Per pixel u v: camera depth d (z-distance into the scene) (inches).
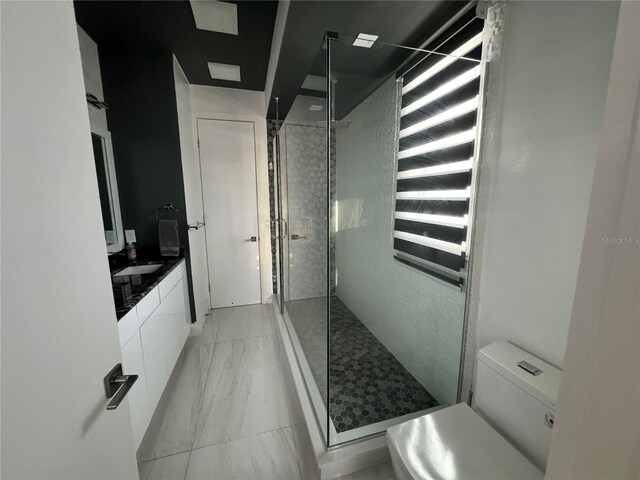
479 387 46.3
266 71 104.8
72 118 21.9
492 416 44.1
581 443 15.9
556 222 39.3
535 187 41.9
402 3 50.4
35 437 17.0
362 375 75.0
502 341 48.0
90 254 23.4
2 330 15.1
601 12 33.0
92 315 23.4
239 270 133.1
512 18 43.7
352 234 88.0
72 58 22.1
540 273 42.0
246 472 52.6
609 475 14.6
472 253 54.1
